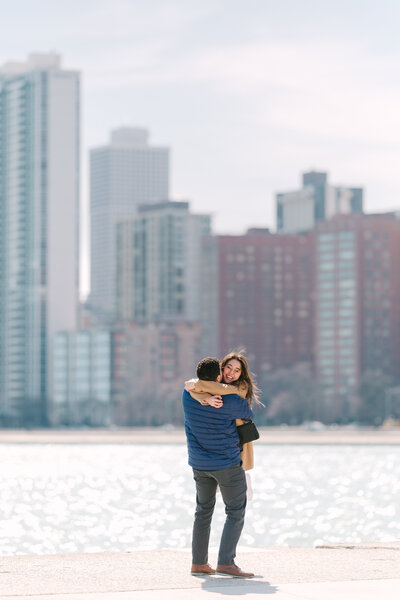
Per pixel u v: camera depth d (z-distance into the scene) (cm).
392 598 1708
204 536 2003
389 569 2027
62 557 2269
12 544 4169
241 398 1970
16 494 7169
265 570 2031
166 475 9506
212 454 1962
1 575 1977
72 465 11525
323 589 1798
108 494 7156
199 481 1998
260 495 6938
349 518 5128
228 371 1995
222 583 1883
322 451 15700
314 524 4869
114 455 14375
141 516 5441
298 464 11606
